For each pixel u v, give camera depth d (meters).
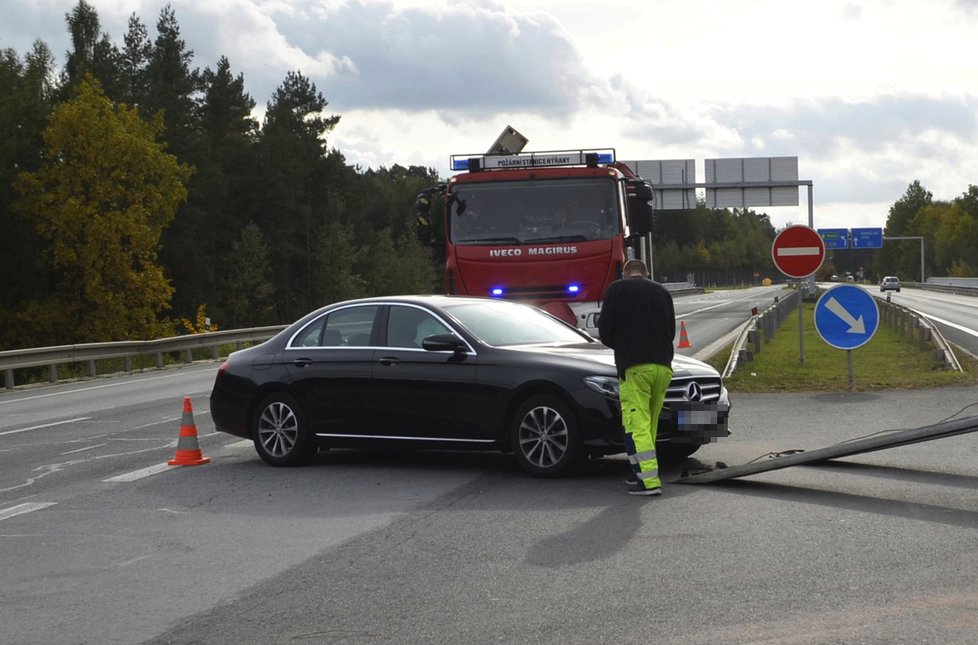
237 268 91.69
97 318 66.31
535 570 7.55
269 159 98.94
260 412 13.00
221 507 10.48
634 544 8.21
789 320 47.19
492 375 11.52
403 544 8.56
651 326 10.34
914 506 9.22
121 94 80.12
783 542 8.09
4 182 67.25
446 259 20.81
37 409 22.62
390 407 12.12
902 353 26.09
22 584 7.85
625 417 10.35
